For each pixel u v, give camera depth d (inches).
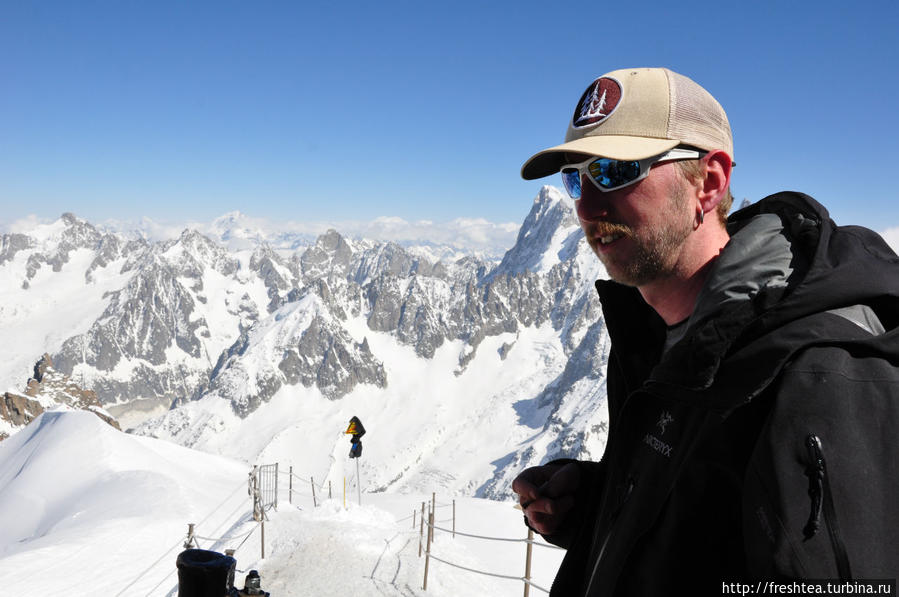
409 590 663.8
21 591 859.4
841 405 53.8
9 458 3521.2
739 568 63.5
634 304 104.6
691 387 66.5
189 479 2908.5
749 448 62.7
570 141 84.9
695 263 79.9
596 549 89.7
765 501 54.7
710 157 78.0
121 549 1072.8
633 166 76.2
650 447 79.0
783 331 60.9
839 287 60.9
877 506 49.9
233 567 144.0
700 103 78.5
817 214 72.4
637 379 100.9
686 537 67.6
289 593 650.8
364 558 772.6
